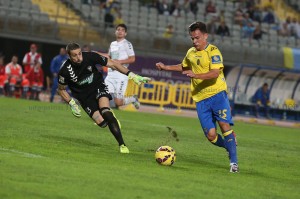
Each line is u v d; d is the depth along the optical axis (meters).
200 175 27.69
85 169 25.70
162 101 78.44
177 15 100.50
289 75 79.56
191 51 31.02
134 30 91.94
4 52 87.25
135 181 24.23
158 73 79.38
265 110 80.75
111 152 32.41
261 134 58.59
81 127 43.91
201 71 30.75
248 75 80.06
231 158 30.17
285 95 81.69
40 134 37.03
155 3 99.94
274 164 35.28
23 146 31.17
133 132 44.94
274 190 25.73
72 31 87.69
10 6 91.25
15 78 75.88
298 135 63.09
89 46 82.38
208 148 39.53
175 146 38.81
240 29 100.50
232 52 94.06
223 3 106.38
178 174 27.20
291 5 114.50
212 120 30.97
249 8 105.94
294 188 26.89
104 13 94.94
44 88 86.56
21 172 23.61
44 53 88.19
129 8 97.62
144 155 32.50
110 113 32.62
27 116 48.12
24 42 87.62
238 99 80.56
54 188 21.58
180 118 68.19
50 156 28.70
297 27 107.69
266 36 103.94
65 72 32.28
